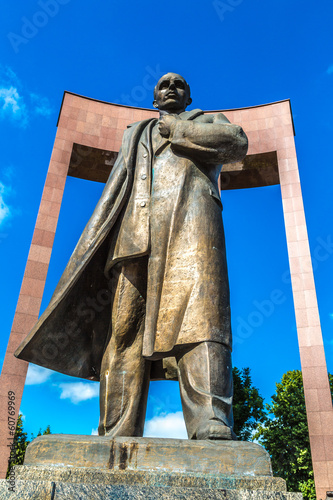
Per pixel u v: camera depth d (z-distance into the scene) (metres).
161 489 2.63
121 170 4.75
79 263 4.27
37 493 2.51
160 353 3.98
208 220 4.40
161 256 4.28
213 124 4.62
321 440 17.77
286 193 22.53
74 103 23.92
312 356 19.28
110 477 2.88
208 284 4.09
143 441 3.17
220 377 3.75
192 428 3.59
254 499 2.63
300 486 29.61
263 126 23.86
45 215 21.75
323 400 18.39
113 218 4.49
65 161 22.86
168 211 4.41
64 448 3.15
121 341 4.29
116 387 4.13
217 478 2.89
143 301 4.41
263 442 32.50
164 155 4.71
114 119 24.09
